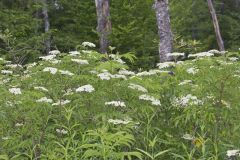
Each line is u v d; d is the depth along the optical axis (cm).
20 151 482
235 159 469
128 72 561
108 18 1477
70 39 1638
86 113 497
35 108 466
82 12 1816
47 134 466
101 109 495
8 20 1479
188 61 552
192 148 484
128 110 507
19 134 471
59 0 1888
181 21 2134
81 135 463
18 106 465
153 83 550
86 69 542
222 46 1644
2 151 453
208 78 482
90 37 1747
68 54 567
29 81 543
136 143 486
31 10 1678
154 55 1661
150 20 1722
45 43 1467
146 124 501
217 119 491
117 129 438
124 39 1517
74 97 511
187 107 493
